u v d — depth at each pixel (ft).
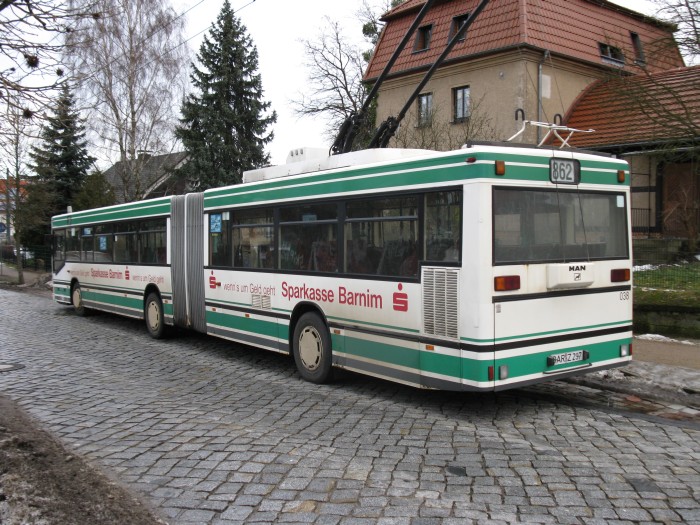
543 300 20.11
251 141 110.32
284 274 27.86
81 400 23.66
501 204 19.30
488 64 70.13
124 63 84.48
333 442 18.11
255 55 110.22
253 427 19.75
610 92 41.27
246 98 109.60
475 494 14.24
